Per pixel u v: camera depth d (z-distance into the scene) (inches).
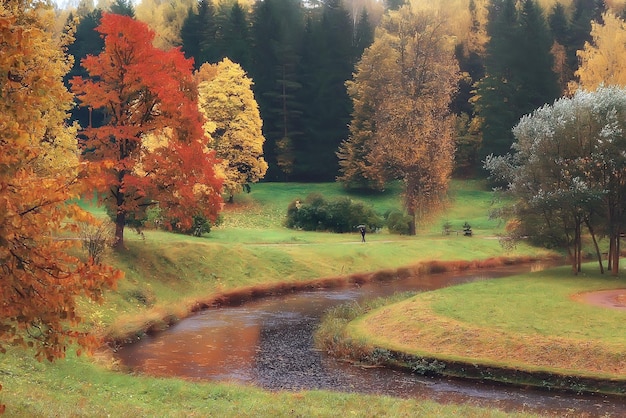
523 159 1588.3
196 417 526.6
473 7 4259.4
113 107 1370.6
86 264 327.0
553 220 1502.2
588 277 1419.8
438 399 701.9
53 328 319.6
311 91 3700.8
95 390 644.7
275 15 3919.8
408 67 2596.0
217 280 1467.8
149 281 1321.4
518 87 3538.4
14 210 298.4
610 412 655.8
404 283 1651.1
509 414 597.3
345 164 3213.6
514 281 1374.3
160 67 1348.4
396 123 2465.6
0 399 475.5
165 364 837.8
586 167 1428.4
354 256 1828.2
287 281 1565.0
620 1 4315.9
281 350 937.5
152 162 1334.9
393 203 3083.2
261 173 2913.4
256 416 539.2
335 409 598.5
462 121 3614.7
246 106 2859.3
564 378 748.0
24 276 311.3
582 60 3437.5
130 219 1701.5
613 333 866.1
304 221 2448.3
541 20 3804.1
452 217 2859.3
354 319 1099.9
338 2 3941.9
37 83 343.0
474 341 876.0
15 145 311.1
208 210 1386.6
